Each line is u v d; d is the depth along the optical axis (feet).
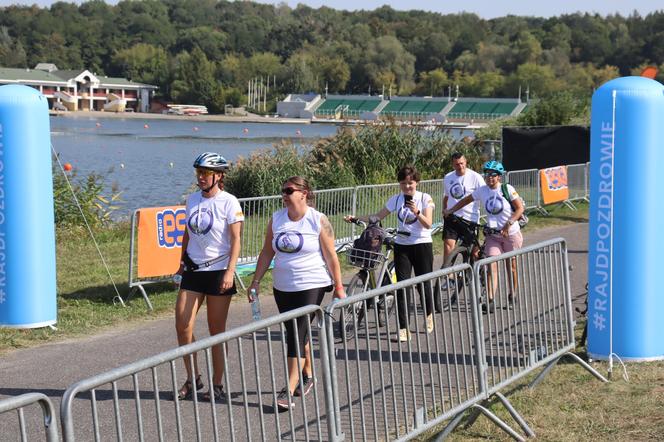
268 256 22.62
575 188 75.05
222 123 451.12
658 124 24.70
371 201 51.24
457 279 20.98
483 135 101.60
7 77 485.97
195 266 22.33
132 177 121.70
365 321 18.24
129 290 36.60
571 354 24.59
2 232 29.14
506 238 33.96
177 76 574.15
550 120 108.17
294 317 16.53
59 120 413.80
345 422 20.51
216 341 14.64
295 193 21.86
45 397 11.68
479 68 612.70
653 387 23.04
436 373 23.17
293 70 586.45
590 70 596.70
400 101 487.20
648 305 25.08
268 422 20.83
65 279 39.29
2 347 27.76
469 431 20.20
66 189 57.67
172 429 20.39
